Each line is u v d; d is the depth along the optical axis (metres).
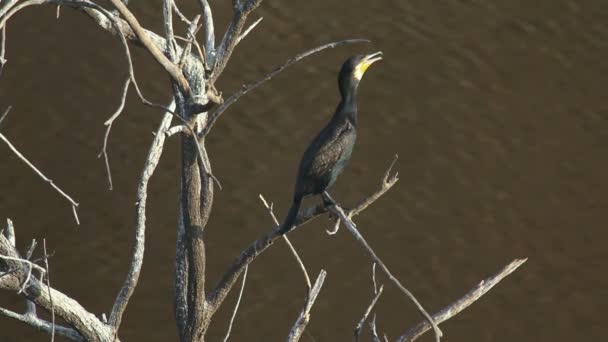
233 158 20.62
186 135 8.20
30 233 19.52
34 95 21.34
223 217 19.88
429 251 19.55
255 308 18.97
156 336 18.72
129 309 18.92
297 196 8.11
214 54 8.80
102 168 20.45
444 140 20.91
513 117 21.27
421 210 20.06
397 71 21.94
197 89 8.63
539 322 19.00
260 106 21.45
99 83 21.59
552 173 20.55
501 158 20.70
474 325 19.00
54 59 22.00
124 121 21.09
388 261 19.38
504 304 19.19
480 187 20.33
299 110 21.44
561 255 19.64
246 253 8.76
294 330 8.98
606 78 21.77
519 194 20.28
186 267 9.19
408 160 20.61
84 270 19.23
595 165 20.61
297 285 19.20
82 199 20.08
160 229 19.80
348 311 18.84
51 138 20.77
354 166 20.48
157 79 21.69
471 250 19.61
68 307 8.55
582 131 21.09
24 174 20.28
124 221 19.92
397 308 18.91
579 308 19.11
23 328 18.92
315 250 19.62
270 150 20.80
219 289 9.11
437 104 21.42
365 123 21.08
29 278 7.98
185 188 8.52
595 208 20.12
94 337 8.80
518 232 19.84
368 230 19.77
